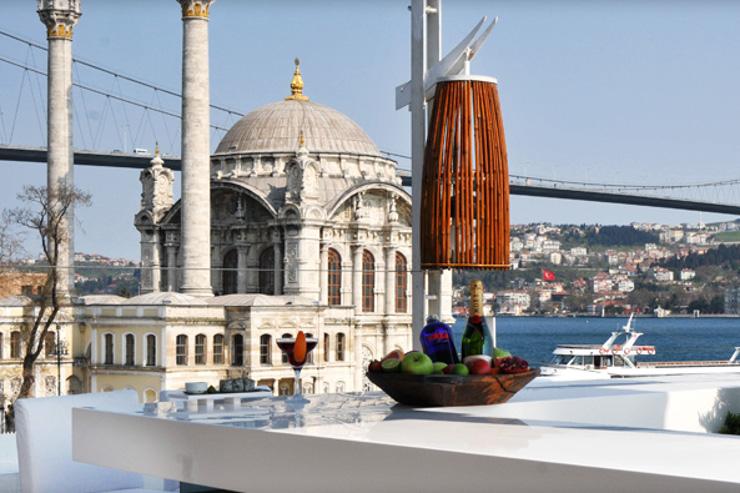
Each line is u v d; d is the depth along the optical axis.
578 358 104.25
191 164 105.75
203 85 104.81
